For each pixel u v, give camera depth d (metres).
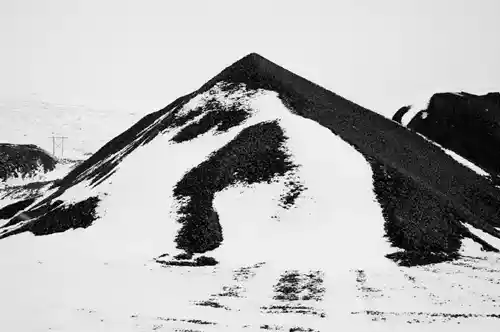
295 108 63.03
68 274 37.31
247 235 43.03
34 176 120.81
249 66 73.00
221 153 53.72
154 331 24.19
